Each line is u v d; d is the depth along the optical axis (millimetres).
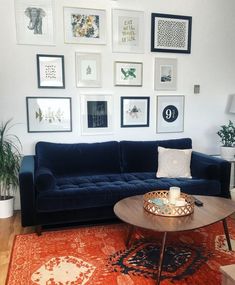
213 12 3775
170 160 3240
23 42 3191
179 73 3771
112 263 2146
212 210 2156
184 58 3764
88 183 2867
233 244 2426
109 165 3332
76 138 3510
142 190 2729
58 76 3340
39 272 2031
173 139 3662
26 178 2482
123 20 3467
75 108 3455
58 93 3377
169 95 3771
